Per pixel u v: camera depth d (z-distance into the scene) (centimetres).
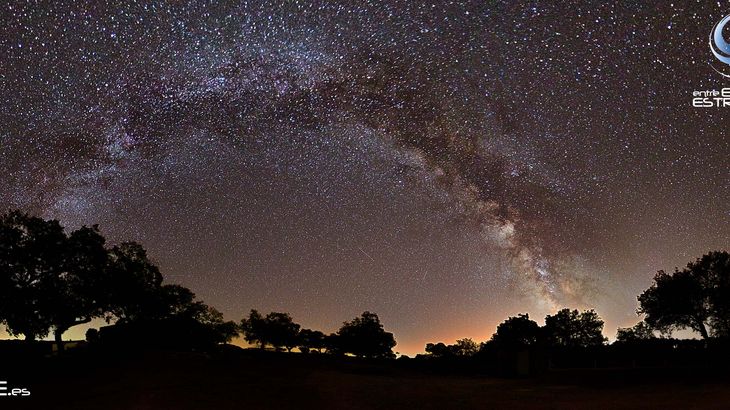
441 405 2170
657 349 4184
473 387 2839
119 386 2447
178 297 4828
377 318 6650
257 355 4356
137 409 1947
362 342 6425
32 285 3434
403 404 2183
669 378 3014
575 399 2323
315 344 6675
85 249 3612
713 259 4294
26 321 3322
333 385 2669
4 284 3266
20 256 3347
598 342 5438
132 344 4200
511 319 5641
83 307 3638
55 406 2009
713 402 2066
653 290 4444
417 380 3212
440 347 6391
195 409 1973
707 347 4169
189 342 4662
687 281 4259
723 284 4147
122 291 3856
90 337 4322
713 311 4181
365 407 2103
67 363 3159
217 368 3188
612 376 3262
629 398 2308
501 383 3112
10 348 3428
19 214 3472
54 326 3562
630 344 4278
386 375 3616
